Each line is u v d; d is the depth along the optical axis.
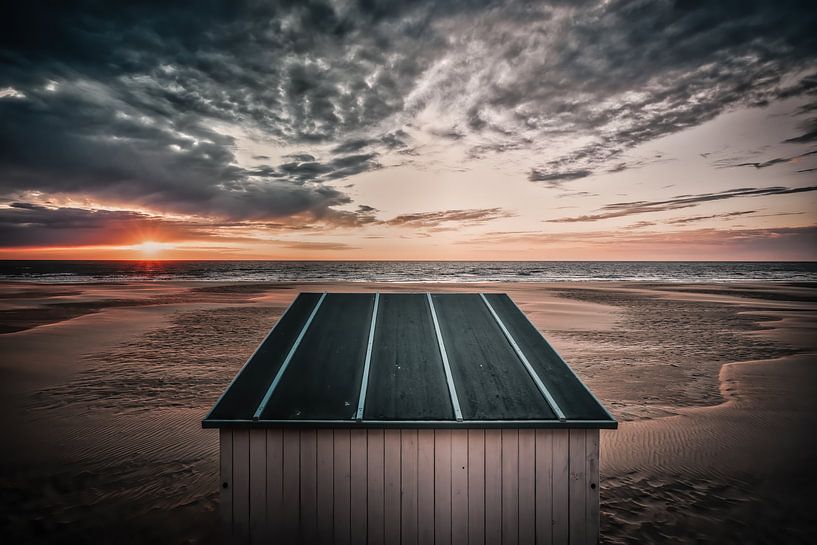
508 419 4.70
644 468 7.59
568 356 15.76
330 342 5.96
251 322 22.75
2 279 64.31
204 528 5.90
